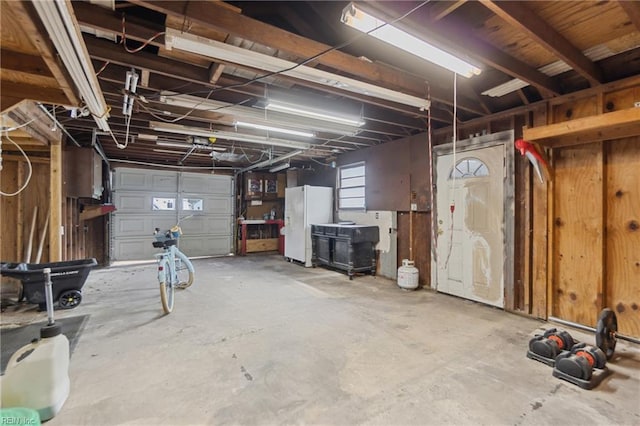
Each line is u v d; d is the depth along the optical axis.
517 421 1.73
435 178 4.53
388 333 2.96
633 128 2.58
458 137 4.26
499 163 3.72
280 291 4.51
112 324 3.17
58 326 1.87
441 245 4.42
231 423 1.71
